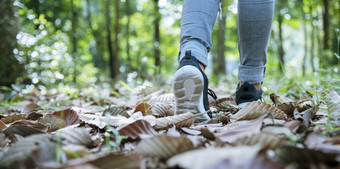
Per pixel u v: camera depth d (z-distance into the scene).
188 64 1.79
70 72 8.15
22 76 6.12
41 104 3.91
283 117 1.67
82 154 1.04
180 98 1.78
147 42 15.41
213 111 2.32
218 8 2.02
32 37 6.60
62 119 1.72
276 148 0.98
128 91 4.54
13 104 3.59
